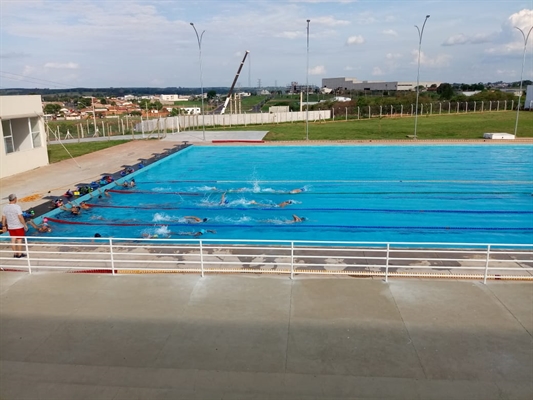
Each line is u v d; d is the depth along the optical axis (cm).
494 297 682
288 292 704
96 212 1577
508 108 6875
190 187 1992
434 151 2988
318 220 1483
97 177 2103
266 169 2438
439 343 554
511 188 1922
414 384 476
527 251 942
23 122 2277
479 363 512
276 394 462
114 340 570
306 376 491
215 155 2981
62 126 5209
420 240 1280
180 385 479
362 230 1378
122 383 484
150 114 9406
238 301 674
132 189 1950
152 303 671
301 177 2200
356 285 729
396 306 654
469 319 613
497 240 1273
